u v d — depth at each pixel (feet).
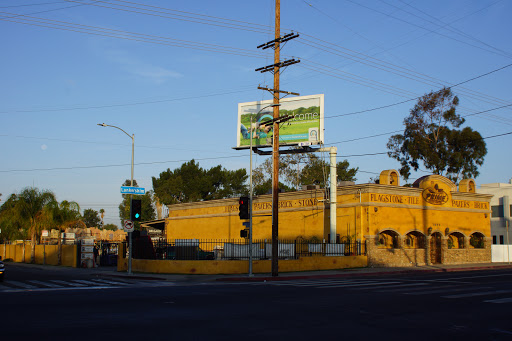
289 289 68.44
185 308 47.26
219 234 156.56
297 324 38.34
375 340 32.60
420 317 42.16
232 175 252.01
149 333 34.32
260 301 53.21
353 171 245.45
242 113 144.77
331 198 119.55
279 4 98.84
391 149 193.57
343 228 122.62
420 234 129.49
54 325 37.32
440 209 132.46
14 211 151.64
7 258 188.34
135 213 101.45
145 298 56.13
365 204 117.29
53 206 150.20
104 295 59.57
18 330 35.19
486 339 33.42
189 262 101.19
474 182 144.77
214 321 39.55
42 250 158.92
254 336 33.53
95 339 32.14
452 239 139.13
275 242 94.63
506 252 150.92
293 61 96.53
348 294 60.70
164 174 267.59
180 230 174.09
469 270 118.93
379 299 55.06
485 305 50.03
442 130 185.37
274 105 97.35
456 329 36.81
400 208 123.24
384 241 123.24
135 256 117.08
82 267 129.80
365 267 115.96
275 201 95.66
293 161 231.71
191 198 243.60
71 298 55.88
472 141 182.29
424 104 186.19
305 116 134.41
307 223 132.05
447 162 184.14
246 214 96.37
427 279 87.40
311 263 109.81
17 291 64.95
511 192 203.72
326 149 126.93
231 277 91.81
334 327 37.17
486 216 145.38
